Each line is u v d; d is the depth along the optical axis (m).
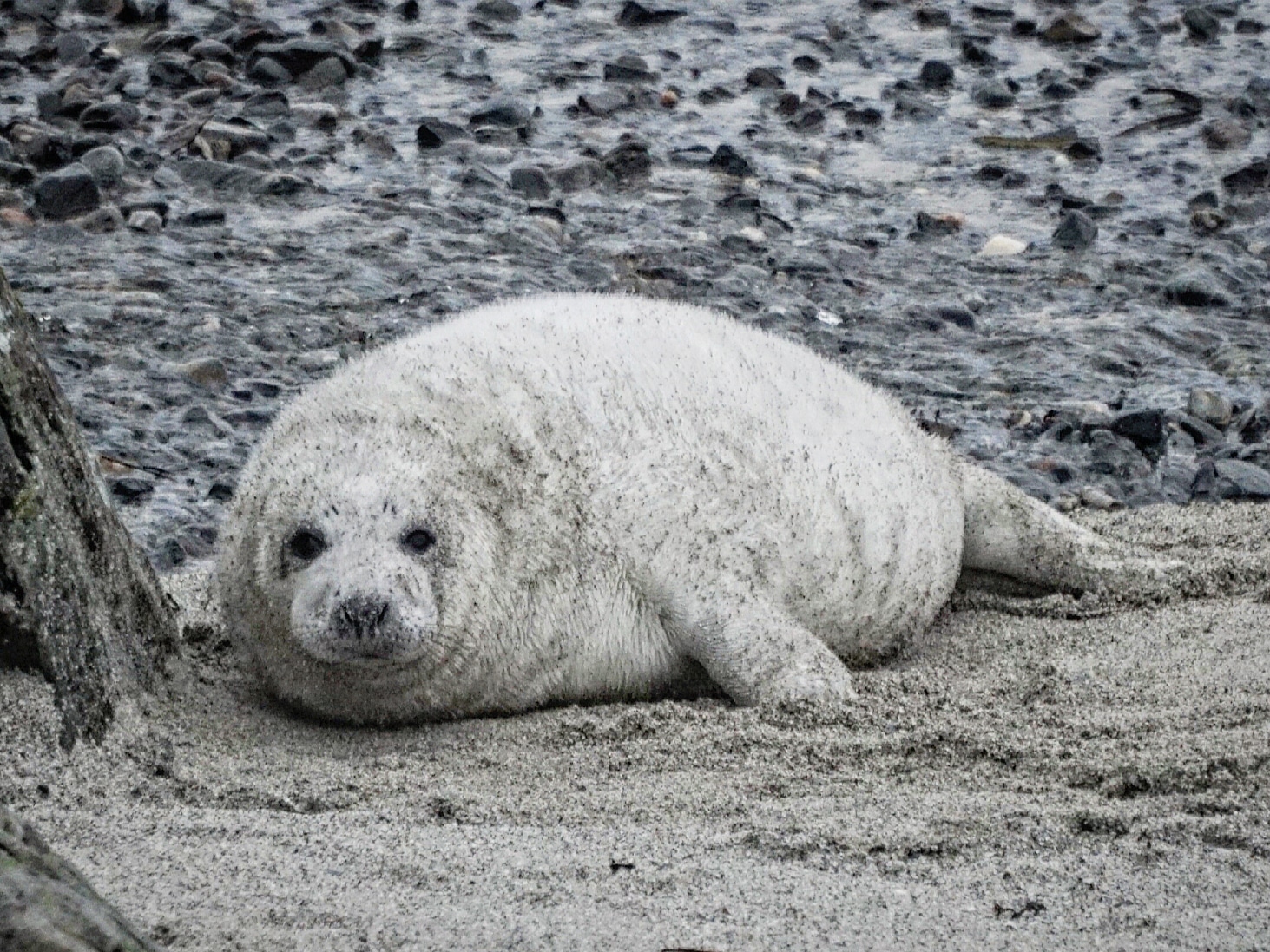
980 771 18.91
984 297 42.22
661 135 52.50
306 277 41.06
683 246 43.88
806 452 24.09
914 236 46.00
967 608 26.80
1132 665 22.62
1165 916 14.50
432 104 54.25
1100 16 64.69
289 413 23.19
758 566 23.20
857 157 51.66
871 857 15.94
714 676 22.75
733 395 24.00
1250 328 40.84
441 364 23.12
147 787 18.52
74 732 18.81
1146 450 34.78
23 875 11.80
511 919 14.40
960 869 15.63
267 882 15.24
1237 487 32.94
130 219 43.66
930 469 26.08
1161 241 45.78
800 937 14.11
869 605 24.42
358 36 59.12
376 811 17.84
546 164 49.38
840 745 19.88
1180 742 19.00
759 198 47.91
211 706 22.06
